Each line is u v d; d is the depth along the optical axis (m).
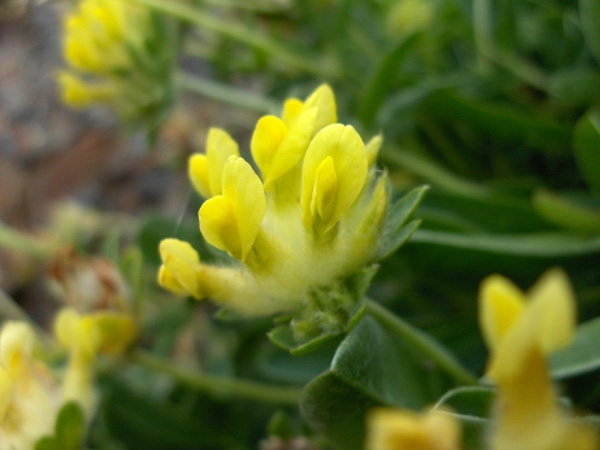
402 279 0.12
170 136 0.18
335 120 0.07
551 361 0.08
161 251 0.07
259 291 0.07
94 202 0.22
